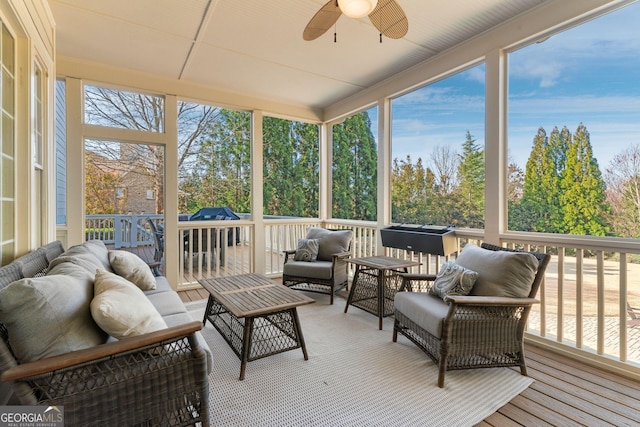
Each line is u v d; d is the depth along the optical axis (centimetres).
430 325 212
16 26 204
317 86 441
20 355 116
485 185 304
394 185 421
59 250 251
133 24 289
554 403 185
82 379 120
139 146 437
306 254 396
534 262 219
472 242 323
